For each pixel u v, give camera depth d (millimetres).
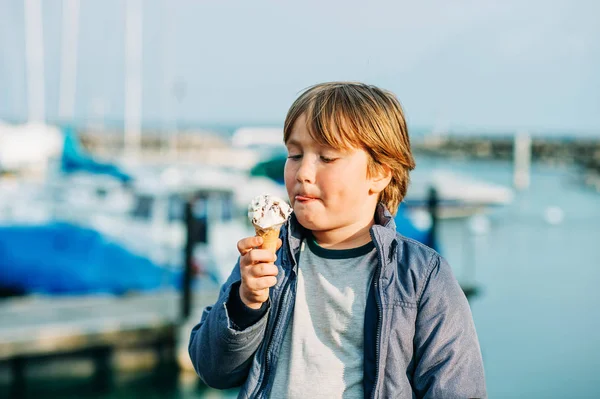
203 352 1500
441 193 16391
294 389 1424
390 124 1490
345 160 1444
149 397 6688
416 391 1420
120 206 9211
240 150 20203
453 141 46906
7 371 6602
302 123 1474
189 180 12031
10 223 7387
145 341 7020
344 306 1442
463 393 1367
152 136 38281
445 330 1406
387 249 1443
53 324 6742
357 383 1404
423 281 1436
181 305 7176
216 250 8438
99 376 6891
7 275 7273
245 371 1517
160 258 7867
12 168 12938
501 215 19391
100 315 7090
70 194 9398
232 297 1455
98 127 30281
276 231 1431
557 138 59062
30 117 20359
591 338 7855
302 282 1500
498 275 11539
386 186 1555
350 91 1501
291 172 1500
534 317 8805
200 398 6699
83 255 7512
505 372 6695
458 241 15102
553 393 6129
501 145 46562
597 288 10539
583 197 24766
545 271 11938
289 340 1471
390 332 1394
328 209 1450
